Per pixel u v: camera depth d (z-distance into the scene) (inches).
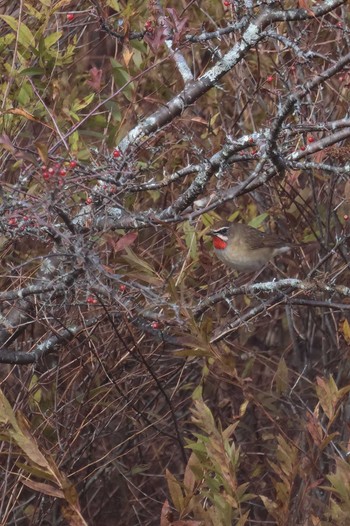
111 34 379.2
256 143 335.0
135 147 363.9
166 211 358.0
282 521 315.0
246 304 471.5
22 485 409.4
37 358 370.6
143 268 353.1
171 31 387.2
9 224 318.3
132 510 467.8
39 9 433.4
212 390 473.7
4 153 396.5
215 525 301.9
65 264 357.1
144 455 472.4
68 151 344.5
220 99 466.0
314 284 355.9
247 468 451.8
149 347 425.1
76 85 454.0
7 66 394.0
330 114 428.8
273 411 448.5
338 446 424.5
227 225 448.5
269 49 469.4
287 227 489.7
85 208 354.3
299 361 473.4
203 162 346.3
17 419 287.0
